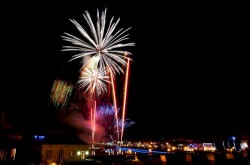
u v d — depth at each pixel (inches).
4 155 1031.0
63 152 1274.6
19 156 1026.1
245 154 738.2
